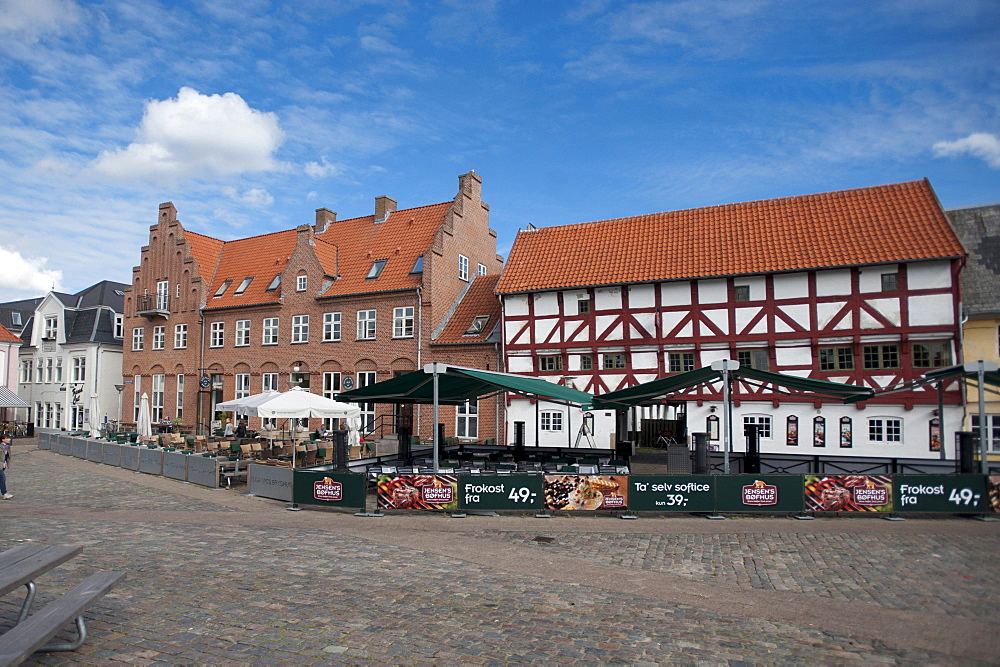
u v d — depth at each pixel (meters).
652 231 28.31
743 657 6.56
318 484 14.75
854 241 23.70
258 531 12.31
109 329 45.28
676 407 25.55
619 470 17.05
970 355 23.08
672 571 9.78
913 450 22.14
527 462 20.25
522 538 11.91
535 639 6.91
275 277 37.88
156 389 41.16
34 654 6.03
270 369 36.12
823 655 6.66
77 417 44.47
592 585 9.02
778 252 24.61
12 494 17.05
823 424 23.27
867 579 9.41
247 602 7.90
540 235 30.58
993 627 7.51
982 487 13.84
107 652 6.18
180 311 40.12
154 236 42.03
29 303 57.91
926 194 24.20
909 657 6.66
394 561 10.14
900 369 22.50
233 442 23.50
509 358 28.36
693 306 25.39
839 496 13.90
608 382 26.55
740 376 17.75
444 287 32.31
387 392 19.97
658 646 6.79
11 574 5.58
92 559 9.93
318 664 6.10
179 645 6.43
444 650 6.54
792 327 23.89
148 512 14.36
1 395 42.31
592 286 26.73
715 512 13.92
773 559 10.52
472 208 35.16
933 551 11.06
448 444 27.81
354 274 34.75
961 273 24.42
